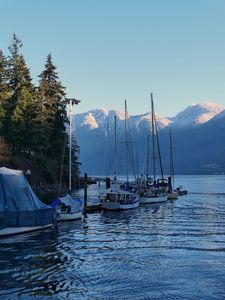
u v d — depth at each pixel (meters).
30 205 34.75
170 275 20.64
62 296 17.17
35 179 77.31
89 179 159.75
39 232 34.34
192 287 18.67
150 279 19.89
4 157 71.62
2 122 75.88
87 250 26.77
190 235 33.69
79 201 46.38
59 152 89.19
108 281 19.47
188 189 130.75
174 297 17.31
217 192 111.44
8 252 25.89
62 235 32.94
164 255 25.41
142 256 25.02
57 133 86.88
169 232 35.34
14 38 81.75
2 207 32.12
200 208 60.78
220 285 19.00
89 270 21.42
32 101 79.38
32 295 17.22
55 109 84.94
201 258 24.58
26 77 83.50
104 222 42.22
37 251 26.25
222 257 24.91
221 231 36.25
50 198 65.62
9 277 19.88
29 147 79.81
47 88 85.62
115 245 28.70
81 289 18.19
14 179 34.84
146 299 17.03
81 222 42.03
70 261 23.44
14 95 78.31
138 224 40.81
